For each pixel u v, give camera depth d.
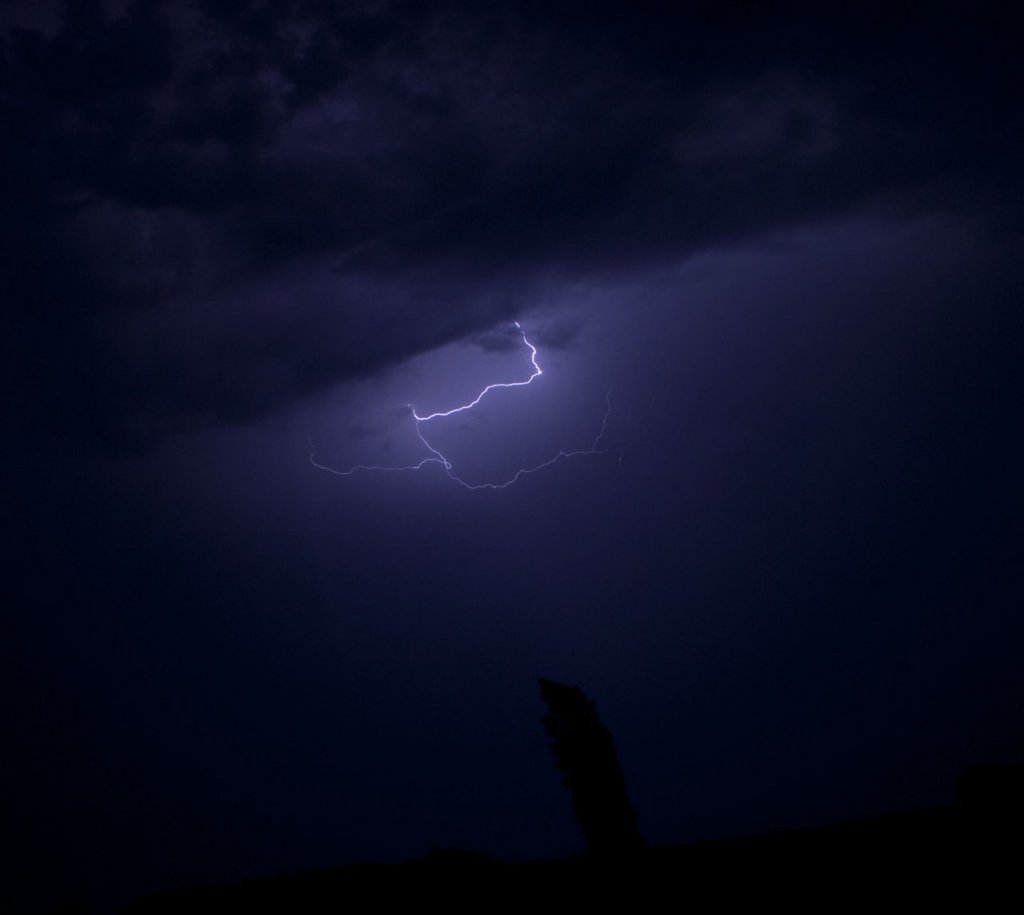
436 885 6.70
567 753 6.58
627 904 5.80
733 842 6.59
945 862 5.34
